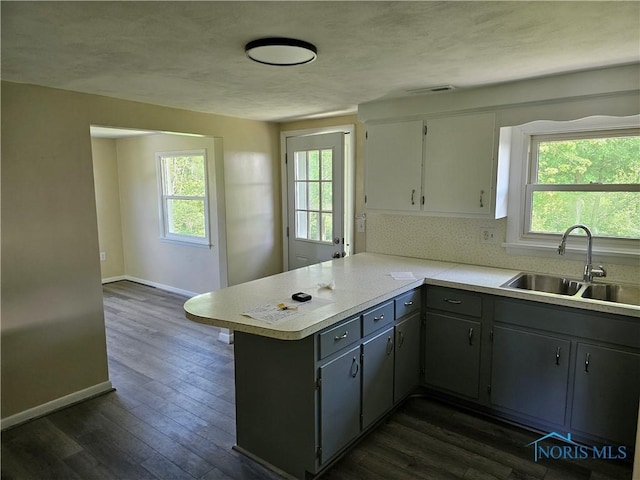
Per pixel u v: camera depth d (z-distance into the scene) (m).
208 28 1.68
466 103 2.86
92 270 2.98
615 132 2.72
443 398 3.00
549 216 3.01
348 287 2.64
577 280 2.80
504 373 2.65
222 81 2.56
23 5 1.44
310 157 4.30
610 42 1.90
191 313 2.14
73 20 1.59
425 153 3.12
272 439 2.29
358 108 3.38
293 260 4.62
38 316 2.75
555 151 2.95
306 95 3.01
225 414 2.84
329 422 2.19
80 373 2.98
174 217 5.87
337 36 1.79
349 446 2.42
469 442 2.53
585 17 1.61
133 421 2.75
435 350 2.92
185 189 5.62
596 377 2.34
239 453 2.43
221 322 2.03
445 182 3.06
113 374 3.43
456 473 2.26
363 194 3.93
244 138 4.19
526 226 3.09
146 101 3.17
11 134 2.54
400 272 3.04
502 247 3.15
